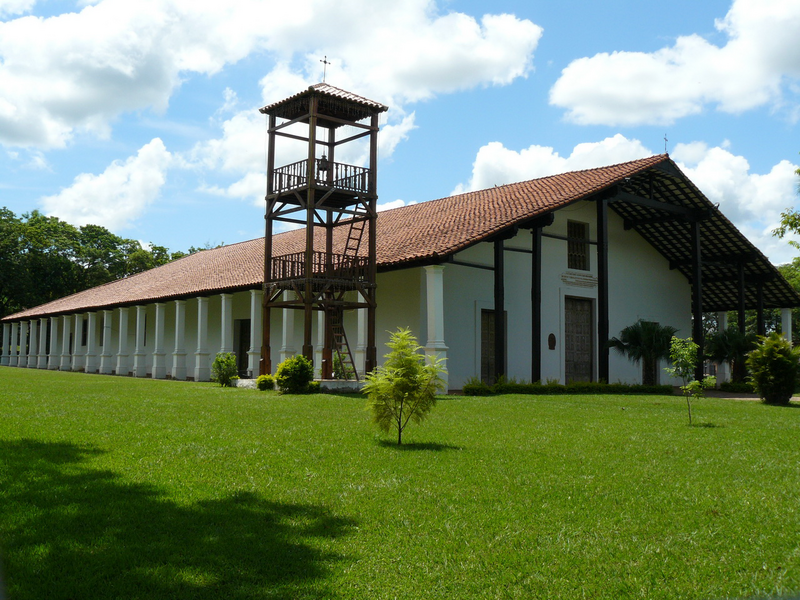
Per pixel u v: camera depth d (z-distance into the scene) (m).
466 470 6.67
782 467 7.11
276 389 16.48
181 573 3.92
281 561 4.14
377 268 18.48
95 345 37.34
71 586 3.70
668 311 26.78
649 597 3.77
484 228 17.66
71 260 59.91
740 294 25.06
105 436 8.09
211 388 17.36
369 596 3.72
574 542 4.61
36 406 11.22
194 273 30.84
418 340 19.23
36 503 5.12
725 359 23.83
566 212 23.33
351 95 17.42
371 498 5.57
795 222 17.98
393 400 8.27
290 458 7.06
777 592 3.83
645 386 19.52
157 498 5.36
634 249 25.67
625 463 7.20
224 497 5.48
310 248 16.59
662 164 21.34
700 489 6.08
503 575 4.03
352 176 17.39
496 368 17.72
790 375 15.59
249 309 27.08
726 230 24.16
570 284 23.12
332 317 19.02
